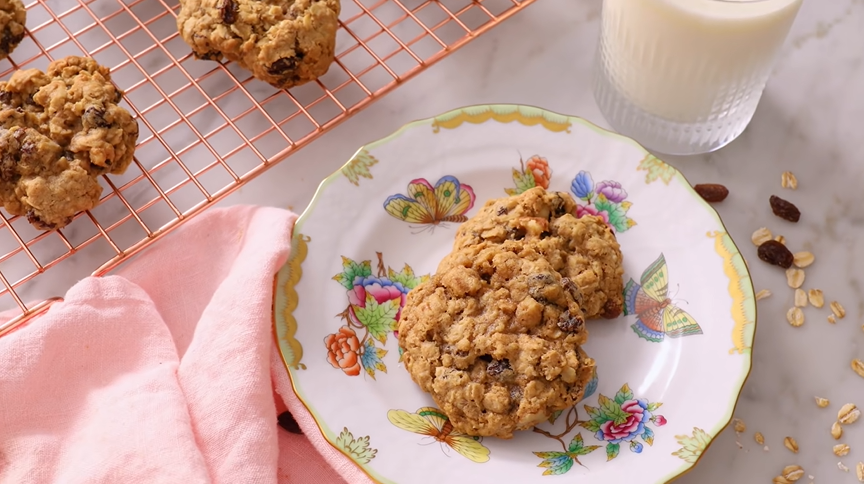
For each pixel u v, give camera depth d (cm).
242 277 59
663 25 59
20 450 57
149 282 61
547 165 63
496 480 56
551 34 68
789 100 67
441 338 57
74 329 58
